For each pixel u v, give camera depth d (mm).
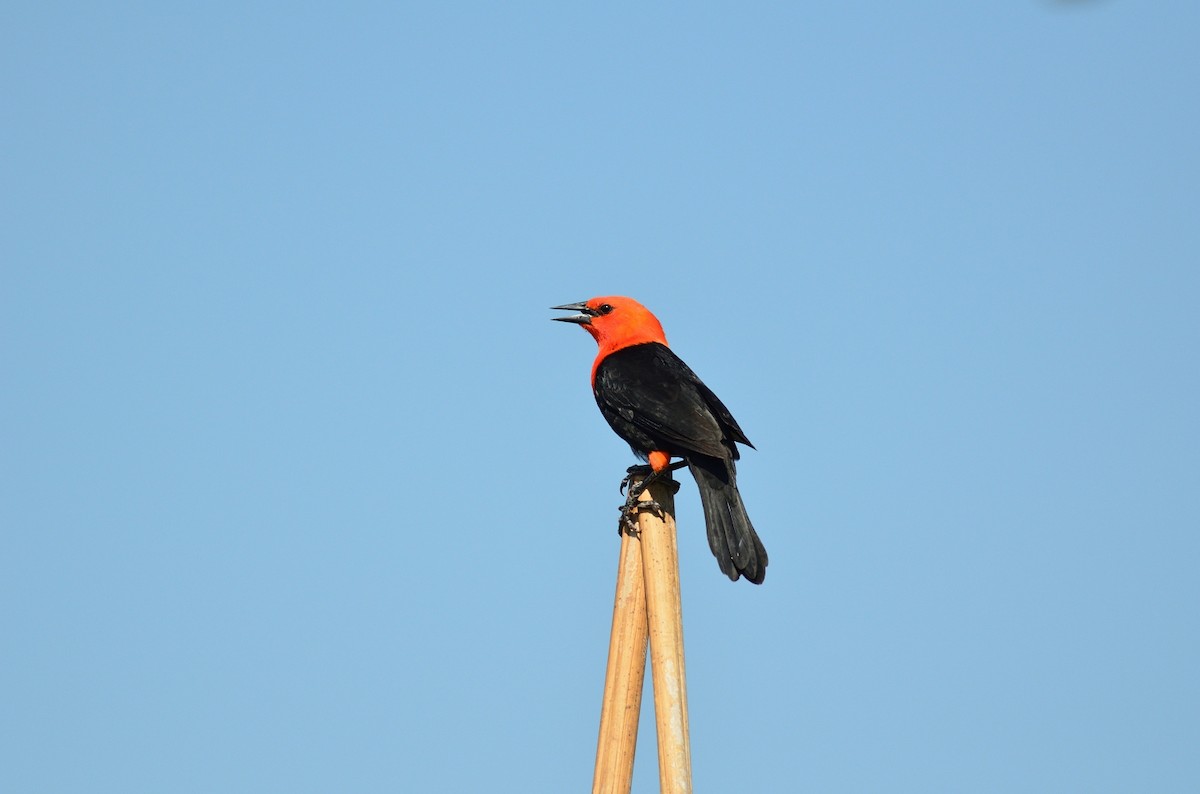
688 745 9508
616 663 10055
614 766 9758
